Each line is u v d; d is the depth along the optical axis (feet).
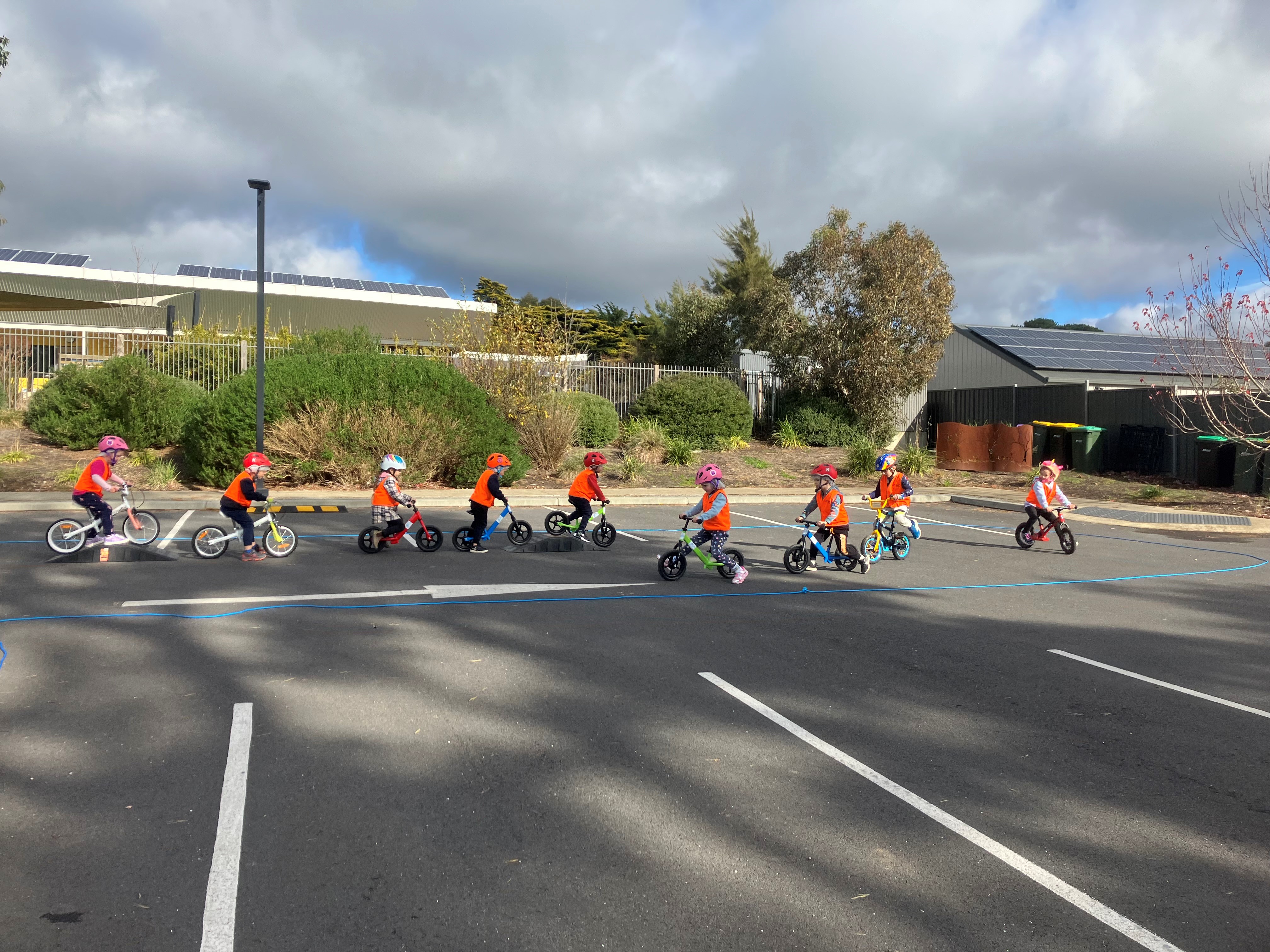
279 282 115.34
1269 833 13.03
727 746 15.70
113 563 31.48
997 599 29.63
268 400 53.67
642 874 11.27
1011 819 13.23
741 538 42.78
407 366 58.08
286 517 44.68
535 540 38.19
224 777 13.79
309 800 13.07
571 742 15.65
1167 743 16.57
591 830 12.42
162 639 21.43
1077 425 75.97
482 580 30.04
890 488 36.58
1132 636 24.93
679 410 82.23
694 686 19.13
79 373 60.85
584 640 22.62
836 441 86.84
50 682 18.08
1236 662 22.39
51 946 9.41
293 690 17.99
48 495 47.37
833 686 19.44
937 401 97.35
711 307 123.03
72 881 10.70
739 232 126.62
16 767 13.94
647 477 66.80
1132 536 47.50
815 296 87.56
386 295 118.73
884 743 16.15
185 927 9.84
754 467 74.02
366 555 34.53
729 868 11.48
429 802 13.12
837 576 33.35
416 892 10.68
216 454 52.37
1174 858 12.16
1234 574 35.78
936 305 85.56
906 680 20.08
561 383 73.97
